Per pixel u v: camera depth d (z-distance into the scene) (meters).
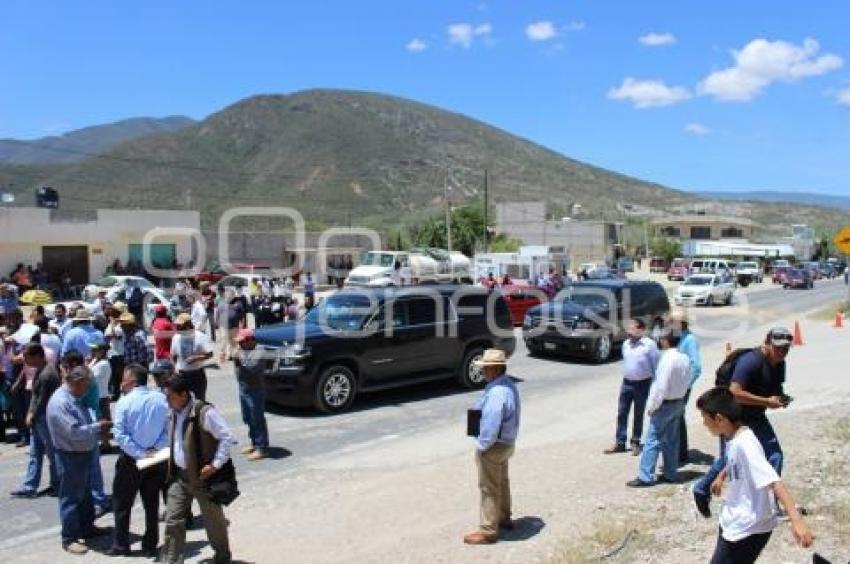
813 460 9.30
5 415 12.18
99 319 14.12
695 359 9.12
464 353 15.23
